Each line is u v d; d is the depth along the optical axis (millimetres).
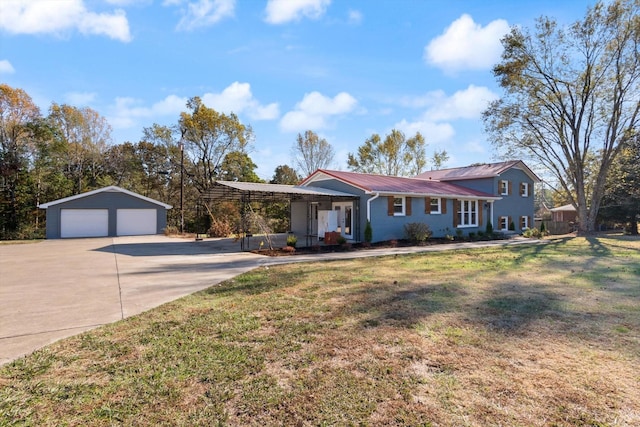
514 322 4445
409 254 12203
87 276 8133
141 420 2404
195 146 31406
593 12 18734
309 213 20000
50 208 21328
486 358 3389
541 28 19562
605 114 20641
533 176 25516
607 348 3609
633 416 2414
